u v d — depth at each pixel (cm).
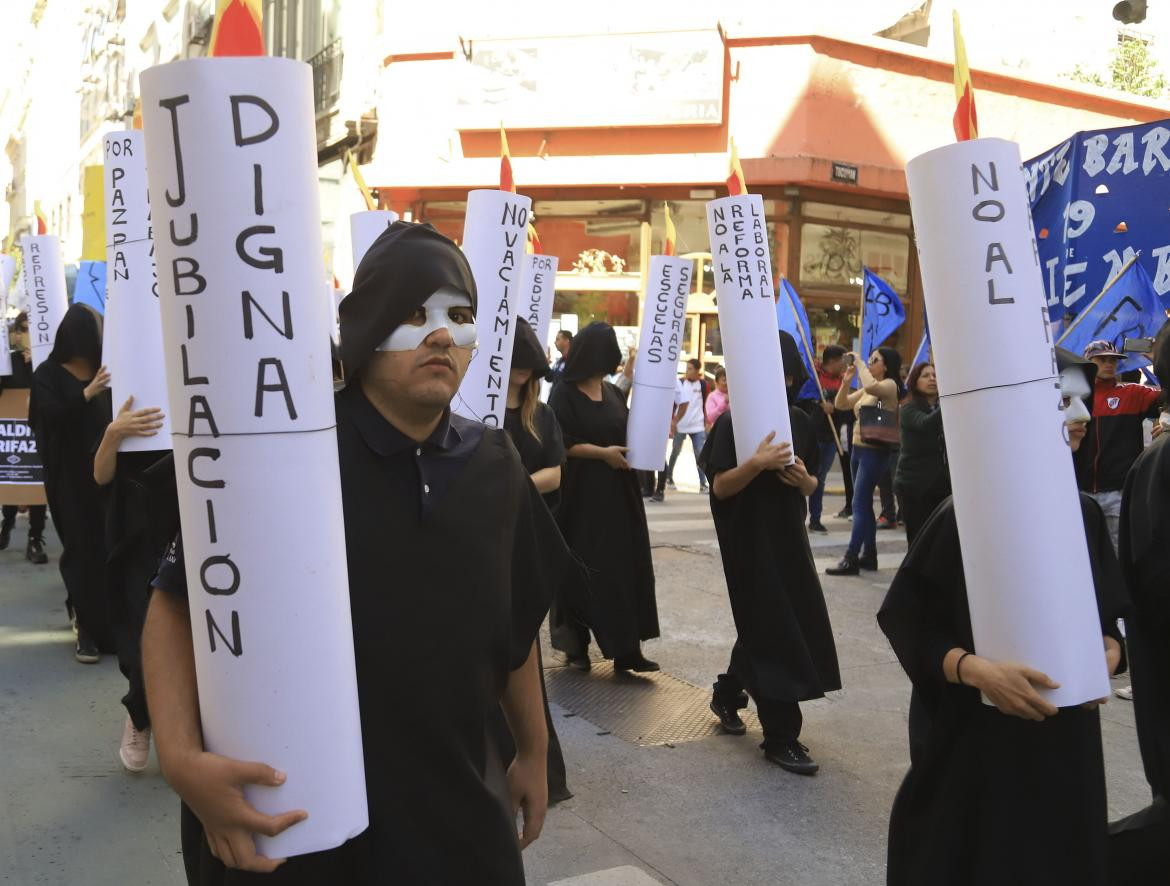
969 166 217
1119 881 268
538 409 466
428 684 168
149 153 152
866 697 534
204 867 173
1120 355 615
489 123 1567
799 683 425
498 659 180
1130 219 768
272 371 150
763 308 432
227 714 152
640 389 548
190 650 166
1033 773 233
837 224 1595
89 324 505
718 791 408
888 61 1553
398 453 174
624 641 541
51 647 575
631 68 1521
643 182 1558
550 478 455
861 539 845
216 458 150
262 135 149
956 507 227
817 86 1508
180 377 152
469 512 177
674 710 507
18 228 4959
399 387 171
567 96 1544
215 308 149
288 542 151
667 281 552
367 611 166
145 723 406
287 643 151
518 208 359
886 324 1003
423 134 1616
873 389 834
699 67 1500
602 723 486
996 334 215
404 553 170
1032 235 221
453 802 169
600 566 538
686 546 944
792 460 429
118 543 399
